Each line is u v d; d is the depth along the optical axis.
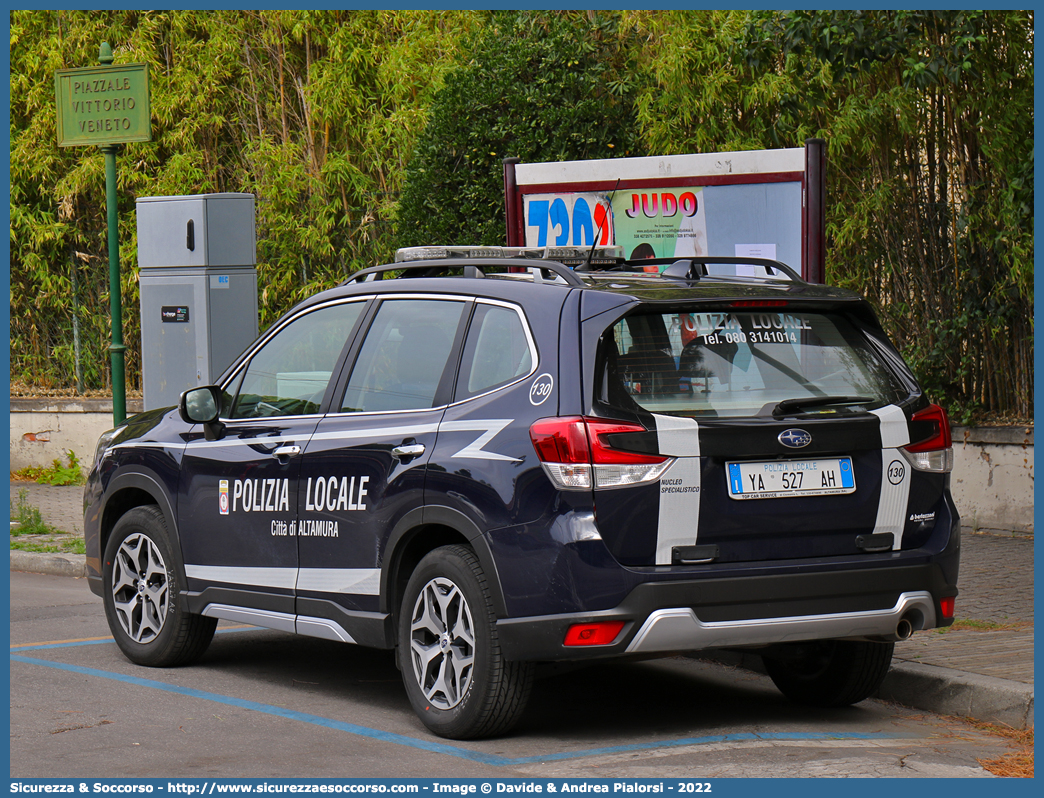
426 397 15.92
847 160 29.39
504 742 14.98
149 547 19.33
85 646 20.78
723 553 14.05
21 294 42.34
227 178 39.56
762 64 25.66
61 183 40.44
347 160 37.19
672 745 14.81
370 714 16.45
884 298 30.05
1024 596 21.83
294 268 37.81
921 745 14.85
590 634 13.71
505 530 14.24
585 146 29.58
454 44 35.41
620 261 17.56
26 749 14.74
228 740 15.12
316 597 16.70
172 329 28.67
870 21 23.19
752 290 15.16
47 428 41.50
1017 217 26.78
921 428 15.12
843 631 14.41
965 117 28.00
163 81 39.28
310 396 17.53
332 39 36.75
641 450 13.77
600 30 31.83
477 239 29.62
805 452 14.34
